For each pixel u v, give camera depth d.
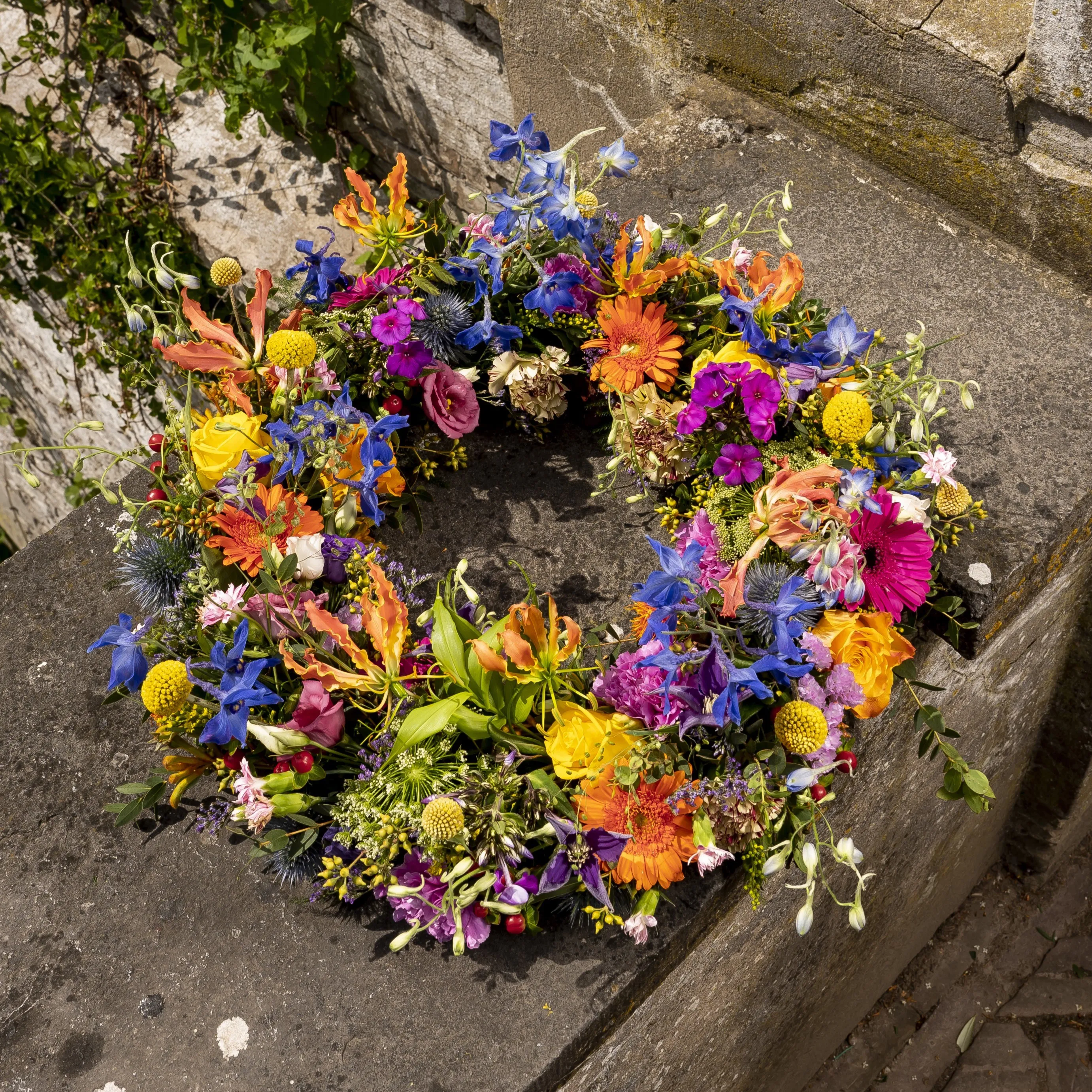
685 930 1.42
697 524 1.48
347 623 1.48
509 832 1.29
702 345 1.66
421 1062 1.33
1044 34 1.79
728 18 2.29
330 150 3.79
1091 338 1.89
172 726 1.42
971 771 1.43
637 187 2.20
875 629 1.39
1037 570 1.66
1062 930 2.95
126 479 1.91
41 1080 1.35
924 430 1.56
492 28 3.05
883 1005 2.89
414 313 1.66
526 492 1.81
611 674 1.36
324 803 1.41
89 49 4.07
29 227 4.10
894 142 2.16
